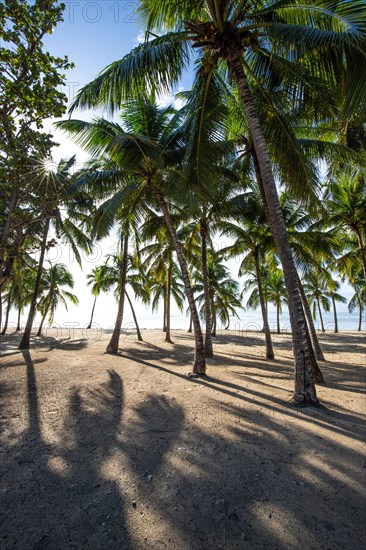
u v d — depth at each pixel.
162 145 8.77
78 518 2.40
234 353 16.09
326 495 2.67
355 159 8.21
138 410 5.27
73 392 6.57
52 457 3.48
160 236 13.84
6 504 2.58
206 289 13.69
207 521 2.34
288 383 7.57
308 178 6.99
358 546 2.06
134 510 2.49
